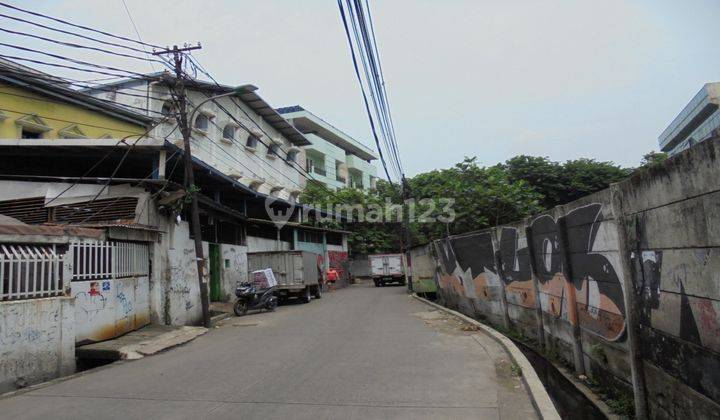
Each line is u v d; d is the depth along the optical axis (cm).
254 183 2825
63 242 965
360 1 720
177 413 592
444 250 1958
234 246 2347
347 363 863
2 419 607
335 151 5012
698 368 460
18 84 1731
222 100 2873
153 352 1061
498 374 744
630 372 631
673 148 3419
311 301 2492
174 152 1496
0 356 805
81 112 1992
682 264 482
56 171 1631
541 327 1025
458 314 1503
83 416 600
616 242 647
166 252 1520
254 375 794
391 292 2981
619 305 657
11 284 852
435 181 3397
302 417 559
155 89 2359
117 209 1402
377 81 1035
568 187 3634
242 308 1869
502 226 1265
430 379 723
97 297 1141
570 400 696
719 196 409
